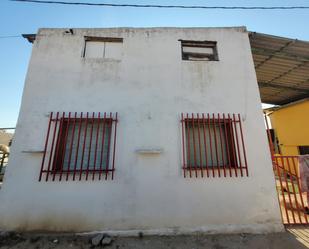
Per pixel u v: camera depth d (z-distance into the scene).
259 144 4.39
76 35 4.84
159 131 4.33
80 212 3.81
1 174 8.77
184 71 4.76
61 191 3.86
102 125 4.32
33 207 3.76
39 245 3.36
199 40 5.04
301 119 8.41
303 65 5.73
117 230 3.77
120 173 4.04
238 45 5.05
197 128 4.52
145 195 3.97
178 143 4.29
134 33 4.97
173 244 3.47
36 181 3.87
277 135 10.01
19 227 3.67
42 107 4.27
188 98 4.58
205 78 4.75
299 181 4.28
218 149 4.41
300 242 3.50
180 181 4.09
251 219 3.98
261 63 5.72
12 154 3.96
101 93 4.46
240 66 4.89
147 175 4.07
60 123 4.17
